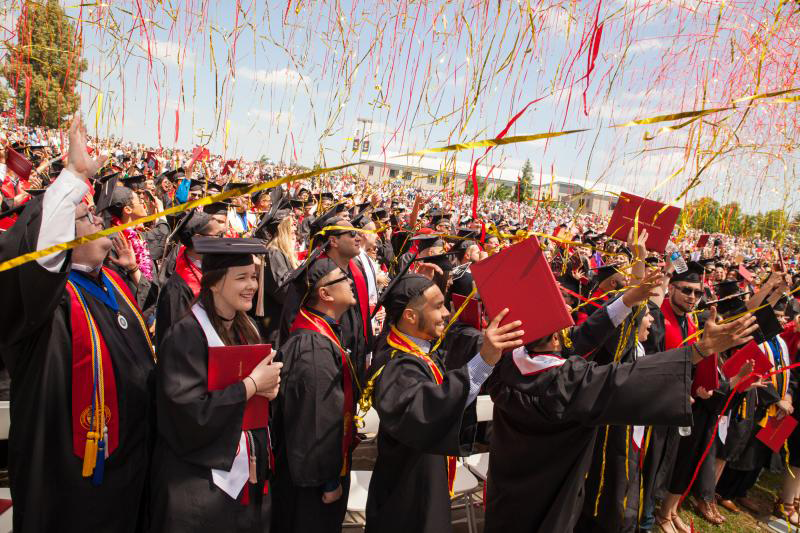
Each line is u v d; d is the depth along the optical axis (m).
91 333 2.15
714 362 3.40
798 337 5.00
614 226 3.57
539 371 2.54
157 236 5.78
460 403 2.12
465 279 4.34
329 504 2.60
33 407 2.04
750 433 4.45
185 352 2.12
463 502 4.15
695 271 3.98
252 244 2.32
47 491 2.04
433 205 9.12
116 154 8.94
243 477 2.18
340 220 3.96
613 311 3.20
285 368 2.53
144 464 2.31
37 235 1.81
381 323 5.17
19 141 6.01
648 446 3.66
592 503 3.35
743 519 4.64
